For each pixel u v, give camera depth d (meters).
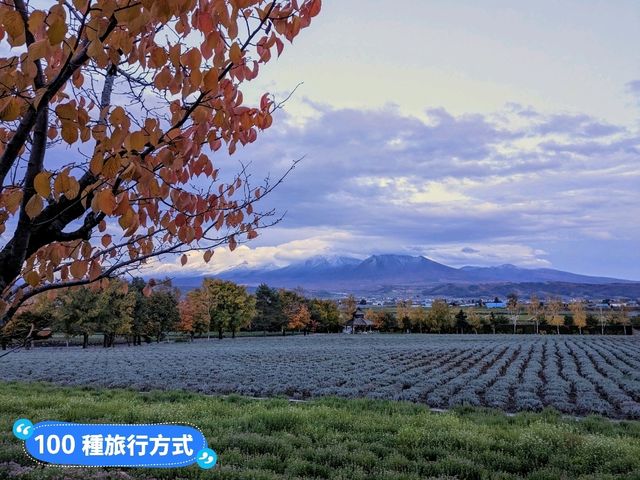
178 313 74.56
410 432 10.78
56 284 3.08
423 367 31.98
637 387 20.88
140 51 2.43
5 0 2.10
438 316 114.12
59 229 2.78
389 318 121.38
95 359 39.12
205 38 2.28
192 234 3.19
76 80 2.96
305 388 21.66
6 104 1.98
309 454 9.12
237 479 7.54
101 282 3.43
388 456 9.11
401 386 22.50
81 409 12.84
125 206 2.28
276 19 2.78
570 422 13.67
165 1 1.97
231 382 23.88
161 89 2.46
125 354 45.81
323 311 112.12
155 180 2.54
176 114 2.86
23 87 2.26
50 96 2.11
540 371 31.66
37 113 2.14
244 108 3.16
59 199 2.74
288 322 99.50
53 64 2.77
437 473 8.41
